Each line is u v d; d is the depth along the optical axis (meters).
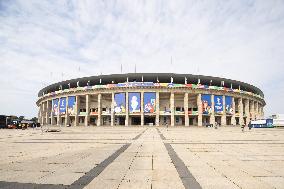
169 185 7.03
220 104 84.00
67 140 22.97
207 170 9.06
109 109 86.62
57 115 93.12
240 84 95.12
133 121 87.44
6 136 30.14
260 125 72.75
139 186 6.93
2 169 9.33
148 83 78.94
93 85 90.44
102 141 21.62
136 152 14.02
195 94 83.12
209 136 29.34
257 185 7.03
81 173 8.57
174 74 81.12
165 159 11.53
